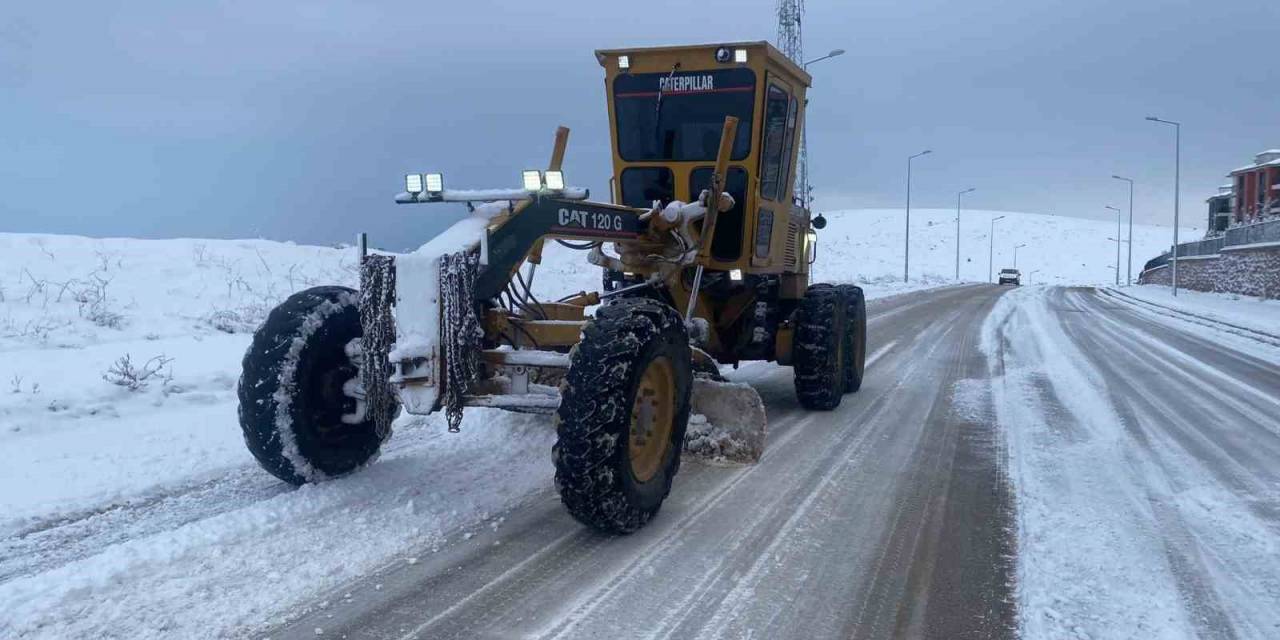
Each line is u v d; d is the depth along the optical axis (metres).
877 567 4.09
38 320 9.95
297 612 3.41
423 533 4.30
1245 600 3.80
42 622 3.24
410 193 4.80
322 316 4.85
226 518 4.30
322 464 4.94
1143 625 3.53
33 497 4.75
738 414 5.92
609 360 4.12
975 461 6.22
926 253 115.00
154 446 5.89
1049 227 134.62
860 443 6.74
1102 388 9.85
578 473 4.05
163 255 14.97
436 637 3.25
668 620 3.46
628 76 7.46
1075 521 4.81
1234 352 14.91
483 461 5.61
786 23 36.56
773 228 7.67
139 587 3.55
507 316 5.05
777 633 3.38
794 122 8.02
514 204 4.82
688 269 6.95
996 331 17.94
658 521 4.66
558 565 3.99
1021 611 3.64
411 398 4.25
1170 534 4.64
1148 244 124.50
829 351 7.90
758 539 4.43
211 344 9.80
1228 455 6.53
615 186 7.62
